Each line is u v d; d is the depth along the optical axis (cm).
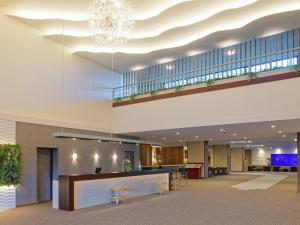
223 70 1243
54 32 1067
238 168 2883
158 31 1132
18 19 980
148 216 708
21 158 940
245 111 962
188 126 1096
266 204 857
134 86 1448
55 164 1091
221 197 1009
